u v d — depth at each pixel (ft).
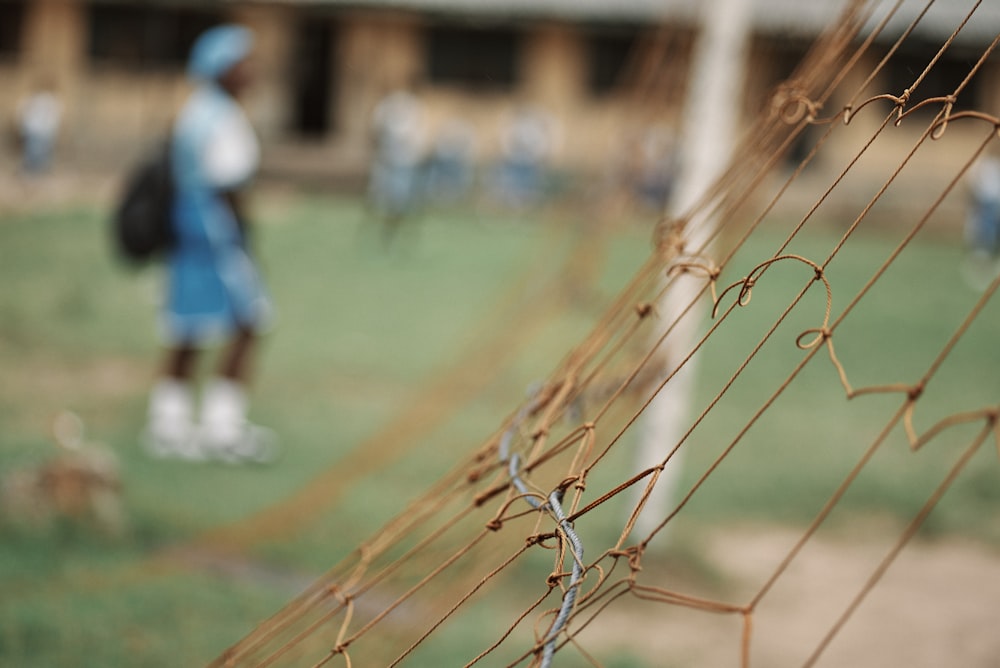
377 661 11.75
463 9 90.48
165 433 24.47
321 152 93.20
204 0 92.68
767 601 18.60
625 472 24.47
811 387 33.83
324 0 91.50
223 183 24.25
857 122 82.94
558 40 94.02
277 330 39.01
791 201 80.84
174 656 14.38
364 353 35.99
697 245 16.03
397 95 66.80
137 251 24.57
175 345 24.50
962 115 5.74
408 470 23.72
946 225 81.35
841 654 16.87
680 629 17.38
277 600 16.39
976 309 5.55
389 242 61.05
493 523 7.01
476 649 15.58
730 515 22.49
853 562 20.59
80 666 14.03
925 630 17.84
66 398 28.99
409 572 14.96
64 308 40.22
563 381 8.65
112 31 96.32
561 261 46.88
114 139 95.35
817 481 24.77
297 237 62.08
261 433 26.76
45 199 72.95
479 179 92.48
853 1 9.05
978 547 21.81
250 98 96.07
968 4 76.69
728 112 19.89
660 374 12.98
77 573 16.90
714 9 20.04
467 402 29.76
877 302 49.83
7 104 96.43
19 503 18.57
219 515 20.25
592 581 18.35
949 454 27.78
